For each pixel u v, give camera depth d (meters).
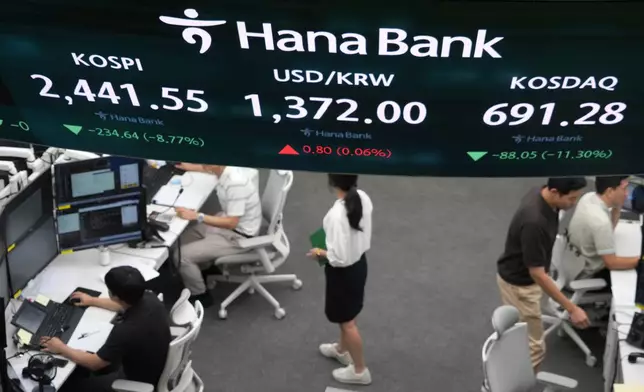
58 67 2.02
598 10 1.80
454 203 7.10
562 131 1.98
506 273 4.88
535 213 4.59
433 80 1.90
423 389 5.27
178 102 2.01
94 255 5.15
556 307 5.53
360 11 1.81
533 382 4.38
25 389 4.13
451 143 2.00
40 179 4.65
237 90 1.96
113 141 2.11
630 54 1.85
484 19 1.81
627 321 4.66
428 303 5.98
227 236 5.75
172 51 1.94
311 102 1.96
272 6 1.83
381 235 6.69
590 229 5.13
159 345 4.27
